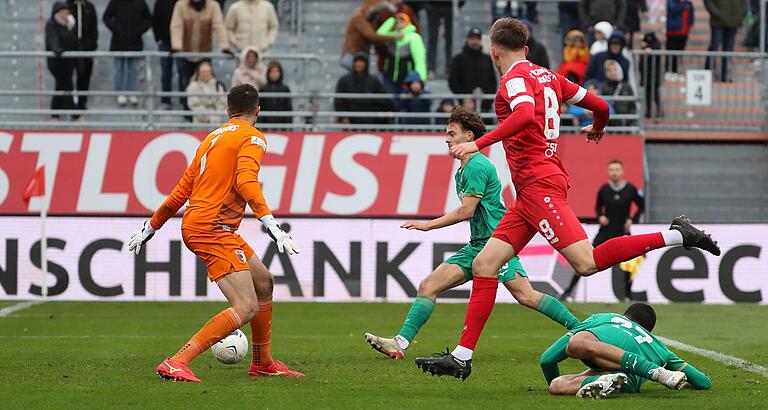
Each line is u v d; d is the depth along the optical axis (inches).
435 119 2620.6
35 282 2284.7
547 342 1601.9
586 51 2674.7
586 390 1019.9
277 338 1649.9
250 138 1129.4
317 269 2282.2
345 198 2447.1
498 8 2945.4
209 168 1136.8
